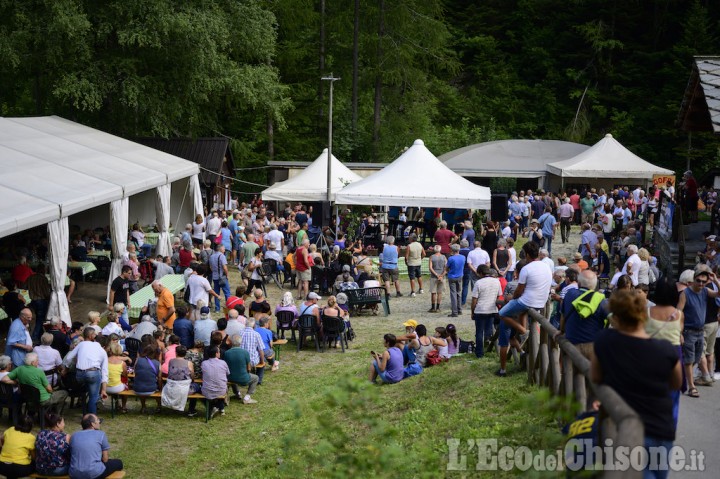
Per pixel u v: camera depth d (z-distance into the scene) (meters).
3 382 11.47
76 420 12.54
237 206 35.25
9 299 15.40
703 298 9.51
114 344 12.93
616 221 28.16
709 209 30.45
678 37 54.78
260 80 31.72
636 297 4.96
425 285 22.95
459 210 28.67
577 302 7.92
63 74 28.56
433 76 54.19
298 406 6.99
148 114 30.69
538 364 9.84
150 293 18.59
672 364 4.89
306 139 47.72
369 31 46.66
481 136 50.94
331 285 21.27
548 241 25.56
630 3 55.38
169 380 12.69
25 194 16.53
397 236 27.84
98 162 22.30
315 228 25.58
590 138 53.81
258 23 31.16
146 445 11.59
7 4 27.45
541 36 57.19
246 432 12.01
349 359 15.80
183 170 25.69
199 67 29.64
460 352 13.99
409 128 47.97
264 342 15.09
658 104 50.56
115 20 28.56
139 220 29.20
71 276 21.16
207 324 14.56
